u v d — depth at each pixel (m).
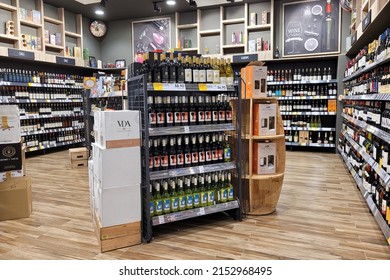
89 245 2.76
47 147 7.72
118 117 2.59
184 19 8.84
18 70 7.20
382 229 2.78
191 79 3.00
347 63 7.08
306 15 7.62
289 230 3.05
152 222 2.82
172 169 2.94
